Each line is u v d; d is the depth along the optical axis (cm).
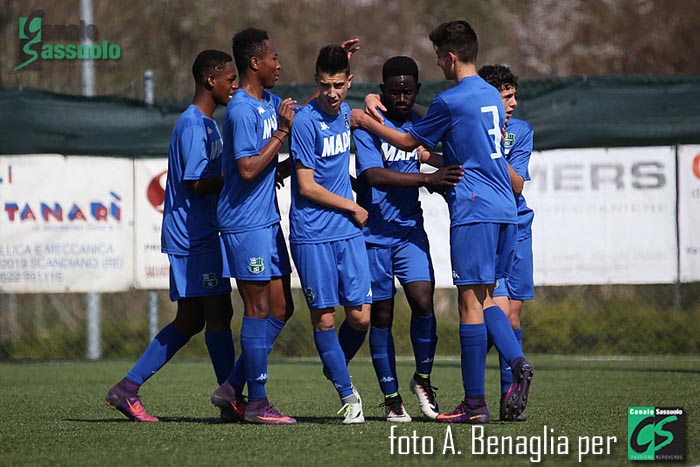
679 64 7031
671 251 3756
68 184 3934
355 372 3638
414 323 2281
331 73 2100
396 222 2261
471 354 2173
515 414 2088
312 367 3834
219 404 2230
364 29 7906
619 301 4325
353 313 2169
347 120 2183
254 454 1817
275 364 3962
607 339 4209
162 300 4647
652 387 3003
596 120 3784
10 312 4409
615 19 7350
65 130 3938
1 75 5975
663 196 3762
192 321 2336
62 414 2488
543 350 4238
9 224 3931
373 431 2078
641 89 3772
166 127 3950
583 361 3956
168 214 2278
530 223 2373
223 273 2188
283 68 7544
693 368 3628
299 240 2148
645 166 3769
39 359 4316
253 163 2106
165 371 3759
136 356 4366
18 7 6138
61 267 3928
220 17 7669
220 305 2289
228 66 2284
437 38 2195
